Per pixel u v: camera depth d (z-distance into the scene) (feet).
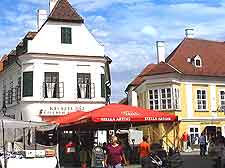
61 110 122.11
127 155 87.51
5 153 66.80
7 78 146.41
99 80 127.03
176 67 169.99
